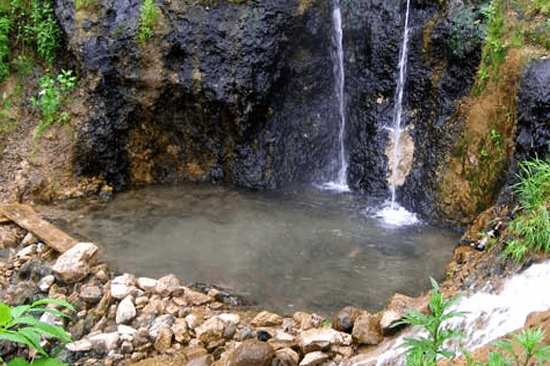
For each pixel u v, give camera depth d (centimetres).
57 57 918
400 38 816
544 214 527
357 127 880
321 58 899
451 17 757
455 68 761
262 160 888
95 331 550
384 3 827
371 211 802
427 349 309
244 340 522
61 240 686
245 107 862
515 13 707
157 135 896
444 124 768
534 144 634
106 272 626
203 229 756
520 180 634
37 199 832
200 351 515
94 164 874
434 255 683
